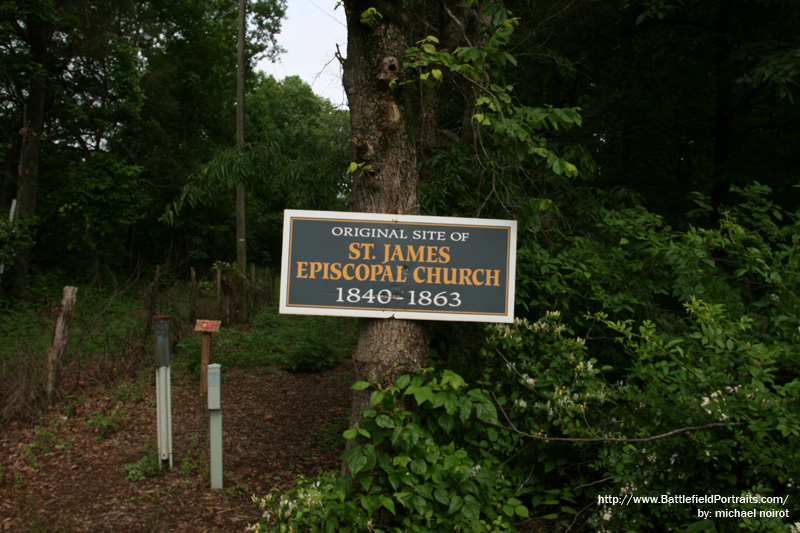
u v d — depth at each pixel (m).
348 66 3.74
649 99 9.33
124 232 20.34
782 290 3.42
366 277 3.49
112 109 18.02
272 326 12.20
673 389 3.32
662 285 4.50
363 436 3.28
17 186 17.30
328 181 5.84
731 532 2.99
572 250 4.61
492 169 4.60
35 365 6.43
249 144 5.61
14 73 14.91
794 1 8.29
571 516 3.95
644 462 3.34
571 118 3.24
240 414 6.53
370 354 3.54
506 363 4.01
